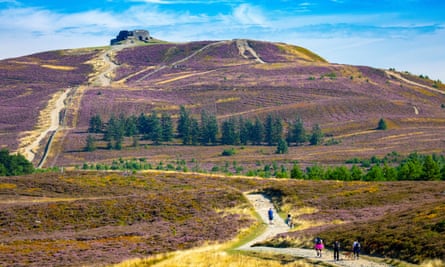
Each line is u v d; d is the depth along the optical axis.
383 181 94.69
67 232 64.38
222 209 72.94
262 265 38.41
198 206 74.31
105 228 64.75
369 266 36.03
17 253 50.06
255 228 59.56
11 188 98.44
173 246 51.97
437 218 42.50
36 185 100.62
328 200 71.81
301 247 45.84
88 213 72.06
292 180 101.62
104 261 46.12
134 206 74.38
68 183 102.00
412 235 39.25
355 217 57.78
